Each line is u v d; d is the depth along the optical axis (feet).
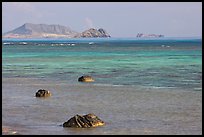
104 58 338.95
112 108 110.01
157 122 92.79
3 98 126.62
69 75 201.87
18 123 90.84
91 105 114.42
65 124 88.12
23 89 148.97
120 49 528.22
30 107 110.73
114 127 87.76
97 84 165.07
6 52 449.06
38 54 405.59
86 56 368.89
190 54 388.98
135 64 270.46
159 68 237.45
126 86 157.99
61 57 354.95
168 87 154.61
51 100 123.13
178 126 89.40
